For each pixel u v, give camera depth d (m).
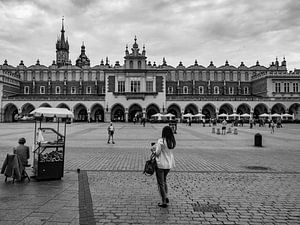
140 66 77.75
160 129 44.28
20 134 31.48
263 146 21.69
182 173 11.55
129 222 6.25
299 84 78.44
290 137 30.31
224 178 10.66
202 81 88.06
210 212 6.94
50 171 10.09
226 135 33.03
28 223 6.06
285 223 6.30
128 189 9.00
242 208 7.25
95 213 6.79
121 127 50.66
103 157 15.81
